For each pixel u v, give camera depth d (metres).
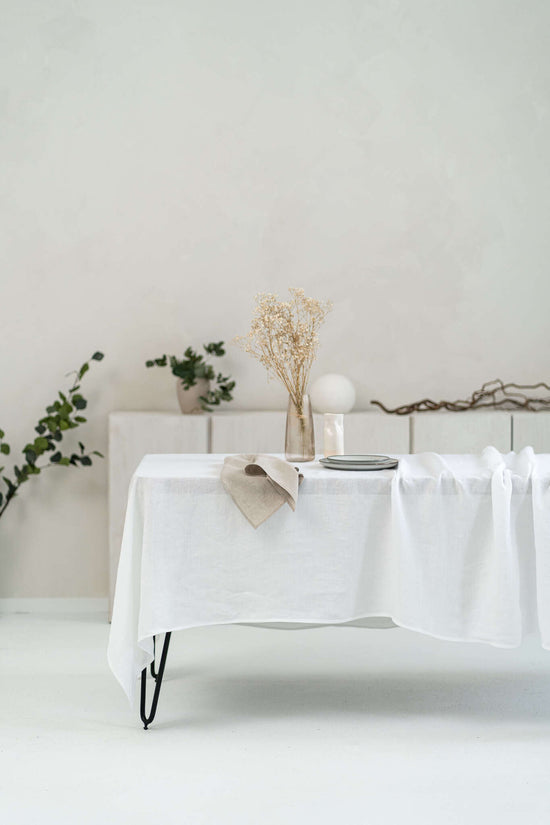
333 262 4.95
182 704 3.36
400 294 4.97
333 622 3.06
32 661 3.90
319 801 2.60
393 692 3.48
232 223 4.92
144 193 4.88
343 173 4.93
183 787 2.68
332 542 3.05
